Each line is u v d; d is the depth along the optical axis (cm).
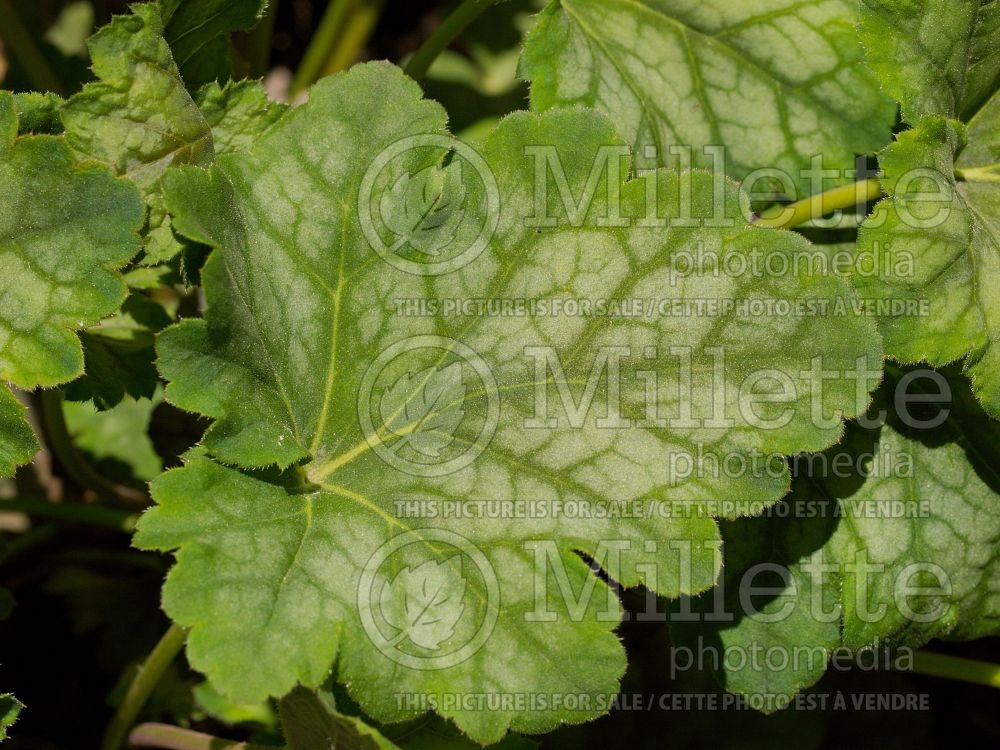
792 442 35
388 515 35
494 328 36
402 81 36
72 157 35
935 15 38
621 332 36
